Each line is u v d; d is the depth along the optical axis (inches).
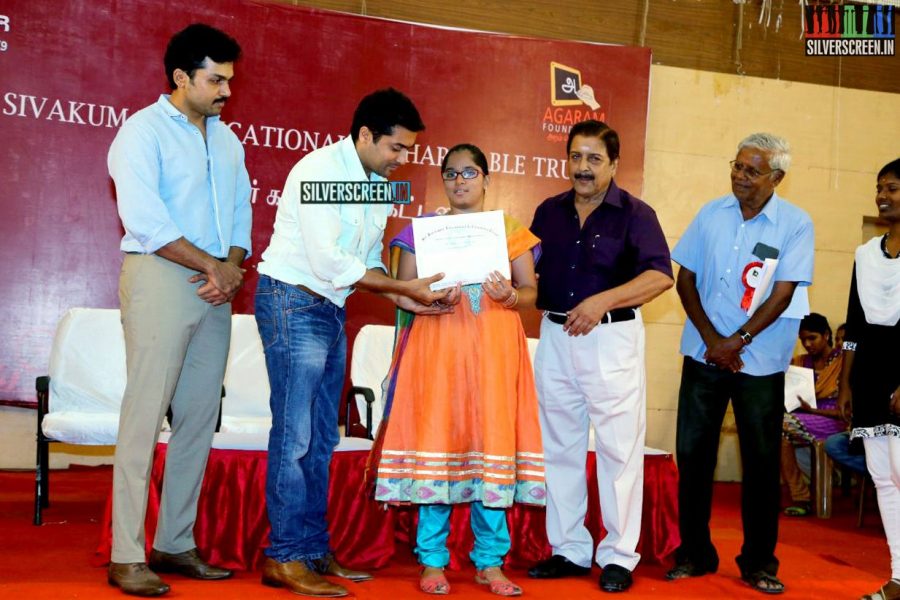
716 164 287.4
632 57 268.5
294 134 245.4
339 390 137.2
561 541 148.6
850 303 148.0
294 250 129.3
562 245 146.4
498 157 259.9
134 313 126.0
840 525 218.2
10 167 227.5
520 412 134.7
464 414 132.3
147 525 140.5
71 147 231.1
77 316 190.9
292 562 128.3
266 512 144.2
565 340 145.2
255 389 203.0
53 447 243.8
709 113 286.7
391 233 253.0
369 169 132.6
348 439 164.7
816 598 141.2
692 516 151.9
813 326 253.4
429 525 134.6
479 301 133.5
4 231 227.6
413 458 132.7
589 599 133.6
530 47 262.5
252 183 242.8
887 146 301.0
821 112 295.9
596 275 143.9
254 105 242.4
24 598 117.9
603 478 145.3
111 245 234.5
